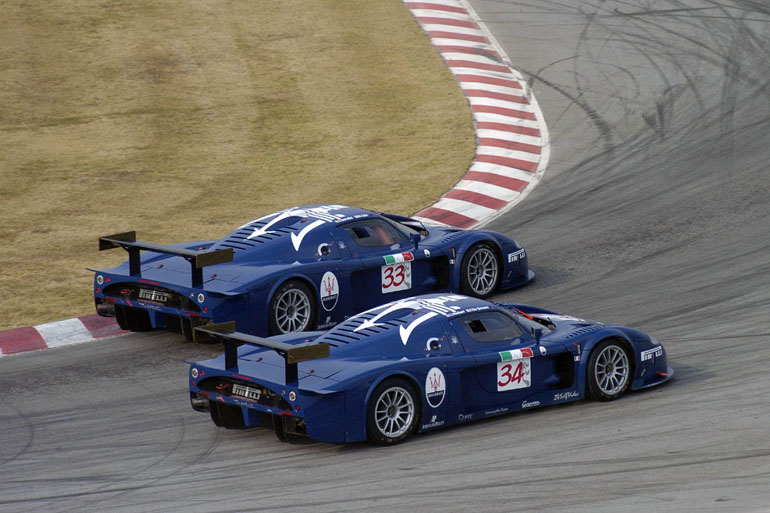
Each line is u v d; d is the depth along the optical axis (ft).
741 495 86.28
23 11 359.05
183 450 108.37
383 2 379.55
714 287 163.32
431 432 111.45
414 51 329.31
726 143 245.24
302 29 351.05
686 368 130.52
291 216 150.82
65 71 313.32
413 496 90.79
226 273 139.74
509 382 115.14
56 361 141.49
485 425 113.39
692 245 185.57
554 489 90.84
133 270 143.43
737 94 280.92
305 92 298.97
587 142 253.24
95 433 114.83
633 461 97.50
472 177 232.53
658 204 209.46
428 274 155.63
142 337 151.02
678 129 257.55
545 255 185.37
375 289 149.28
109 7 366.02
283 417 103.55
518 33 345.92
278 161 249.96
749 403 114.42
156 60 321.73
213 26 351.46
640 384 123.03
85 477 101.04
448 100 287.28
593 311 155.63
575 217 205.26
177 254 135.85
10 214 217.56
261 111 284.82
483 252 161.58
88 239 201.98
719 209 203.92
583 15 362.94
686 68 304.71
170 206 221.25
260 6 372.38
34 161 251.60
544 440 106.11
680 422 109.40
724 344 138.51
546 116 273.75
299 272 140.67
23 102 291.38
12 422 119.55
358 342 110.22
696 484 90.07
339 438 103.14
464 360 111.45
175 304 138.41
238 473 100.37
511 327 117.39
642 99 281.74
